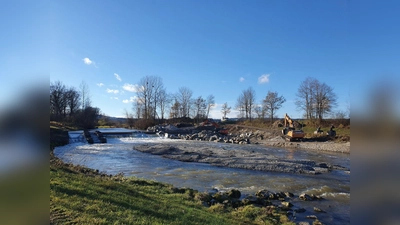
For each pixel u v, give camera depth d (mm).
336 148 33812
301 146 38094
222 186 14805
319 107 55906
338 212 10914
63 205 6031
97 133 46281
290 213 10469
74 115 58219
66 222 5152
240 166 20953
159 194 10336
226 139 47969
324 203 12141
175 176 17219
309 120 56844
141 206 7355
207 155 25766
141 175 17234
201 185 14930
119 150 30234
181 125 65500
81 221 5320
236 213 9398
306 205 11719
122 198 7766
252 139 49625
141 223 5961
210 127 61750
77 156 25141
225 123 78188
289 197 12906
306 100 58656
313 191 14273
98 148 32094
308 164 22156
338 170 20531
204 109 82625
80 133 42656
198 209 8828
